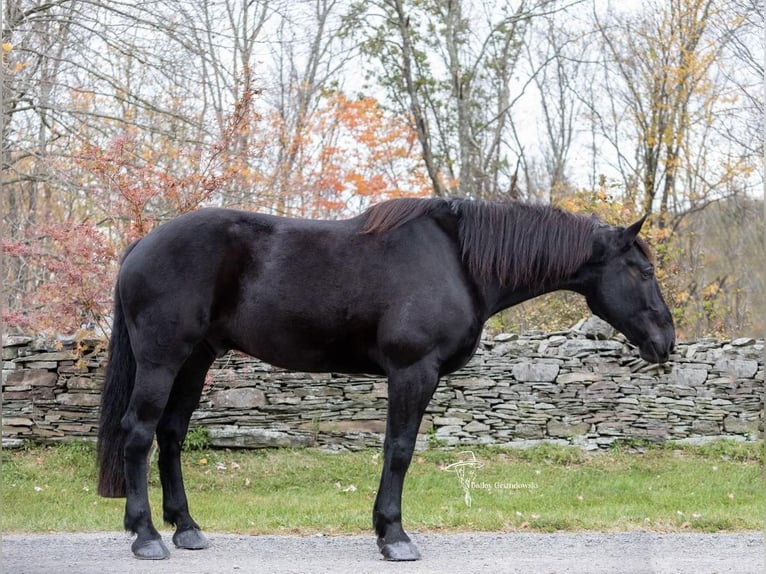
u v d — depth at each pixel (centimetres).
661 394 1123
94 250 959
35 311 1058
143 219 956
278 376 1091
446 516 751
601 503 896
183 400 581
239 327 544
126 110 1418
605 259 577
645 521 728
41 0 1238
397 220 544
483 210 559
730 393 1124
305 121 1827
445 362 547
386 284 531
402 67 2017
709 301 1730
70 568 510
